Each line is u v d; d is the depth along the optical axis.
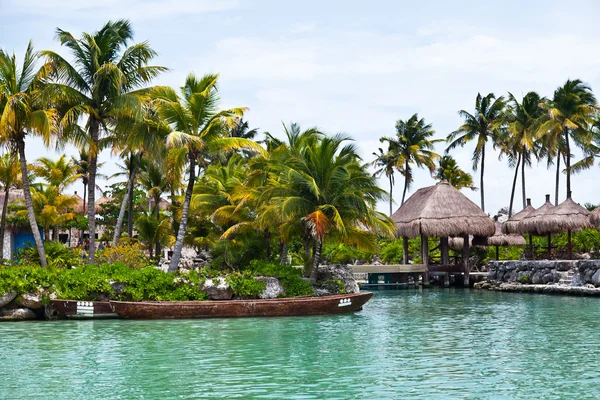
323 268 30.20
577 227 37.41
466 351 16.42
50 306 23.38
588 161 48.34
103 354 15.97
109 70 26.73
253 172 32.44
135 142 29.12
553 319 23.28
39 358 15.42
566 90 50.59
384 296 36.56
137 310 23.05
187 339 18.41
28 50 27.36
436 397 11.62
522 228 39.72
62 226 54.62
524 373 13.64
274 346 17.20
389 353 16.12
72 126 27.89
